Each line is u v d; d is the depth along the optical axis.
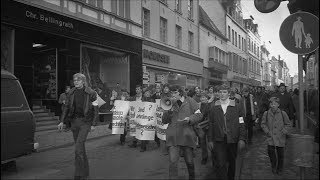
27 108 8.09
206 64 35.81
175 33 27.75
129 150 10.62
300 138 6.23
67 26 14.59
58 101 14.81
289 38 6.27
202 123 7.36
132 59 20.17
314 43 6.14
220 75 41.00
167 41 26.08
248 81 55.72
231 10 48.66
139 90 11.02
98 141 12.69
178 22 28.23
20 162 8.80
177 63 27.55
